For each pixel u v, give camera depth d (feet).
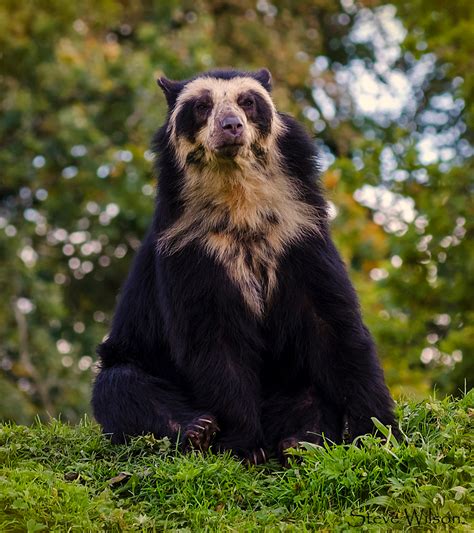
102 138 83.71
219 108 35.86
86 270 94.27
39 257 91.71
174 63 86.53
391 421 34.53
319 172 37.55
